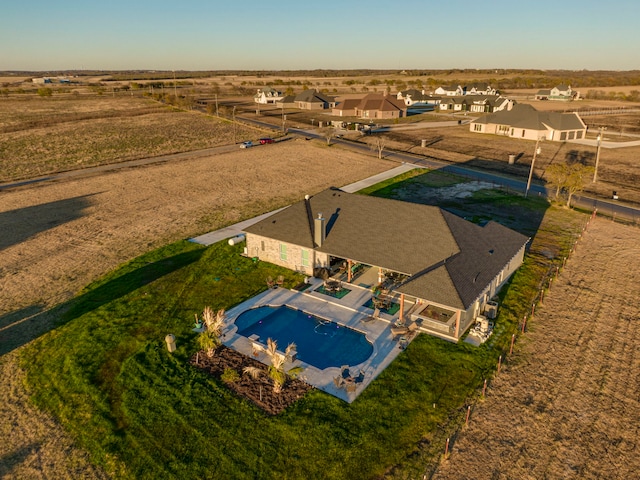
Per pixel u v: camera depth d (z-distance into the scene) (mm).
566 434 19109
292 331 27047
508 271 32469
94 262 36406
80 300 30531
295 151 79812
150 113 130500
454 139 91125
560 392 21562
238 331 26969
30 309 29641
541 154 75375
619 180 59594
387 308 28781
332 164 69750
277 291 31266
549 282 31906
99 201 52594
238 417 20172
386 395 21422
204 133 99250
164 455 18391
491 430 19391
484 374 22844
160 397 21516
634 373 22828
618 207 48688
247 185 58656
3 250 39156
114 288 31938
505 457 18031
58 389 22297
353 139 91562
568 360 23875
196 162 72062
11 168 69000
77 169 68625
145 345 25422
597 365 23453
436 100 165250
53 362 24312
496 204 49375
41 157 76375
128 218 46719
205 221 45500
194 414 20422
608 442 18703
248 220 45500
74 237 41812
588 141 86875
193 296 30797
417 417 20078
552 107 142875
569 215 45812
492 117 98312
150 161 73500
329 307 29203
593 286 31484
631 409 20484
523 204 49375
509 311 28484
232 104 163125
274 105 159250
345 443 18719
